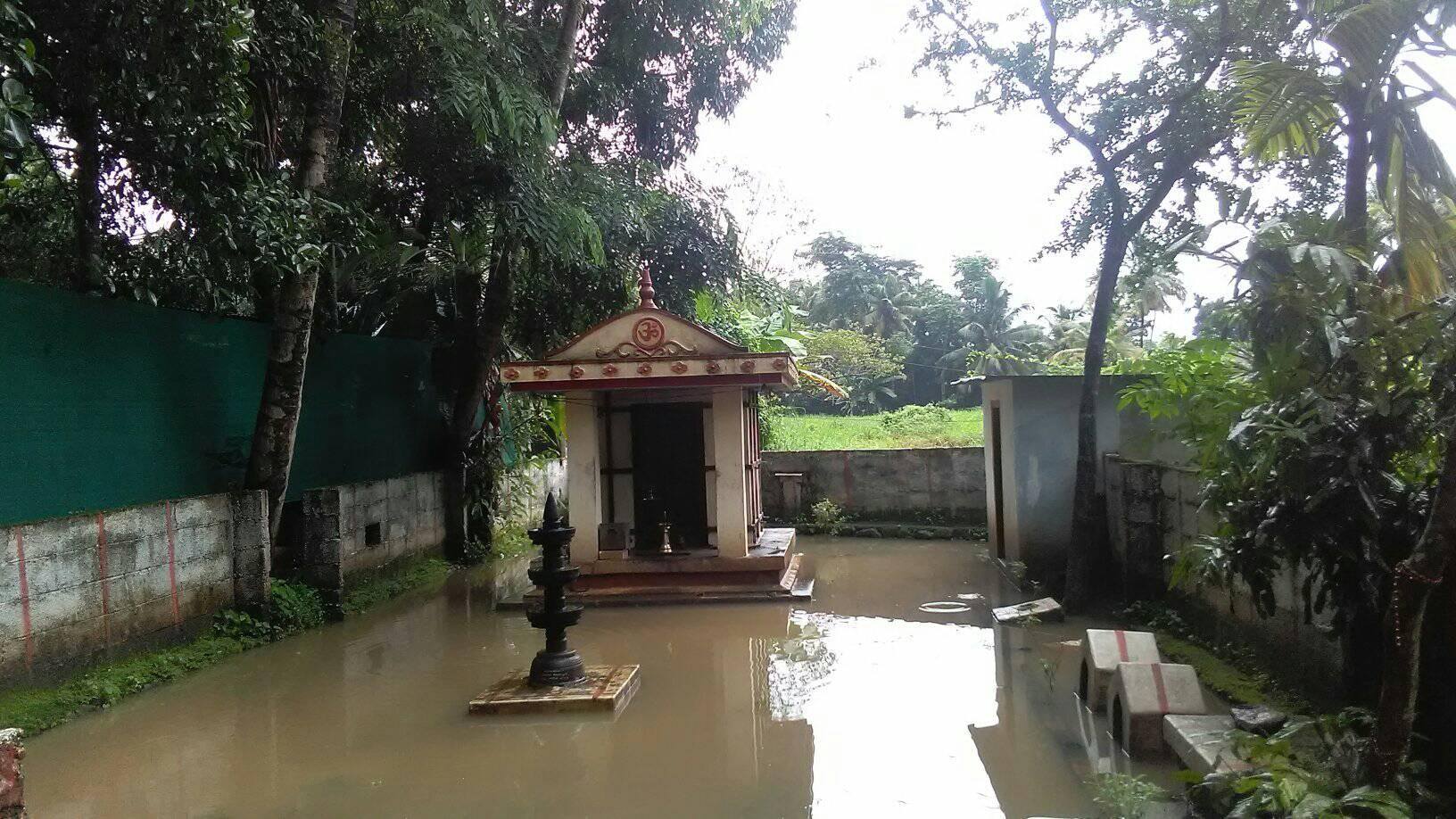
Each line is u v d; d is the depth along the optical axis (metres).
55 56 6.07
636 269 12.70
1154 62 7.83
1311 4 4.93
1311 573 4.89
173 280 8.19
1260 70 4.66
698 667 7.09
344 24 8.20
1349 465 3.96
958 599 9.34
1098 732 5.31
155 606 7.28
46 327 6.84
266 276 8.96
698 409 10.35
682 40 12.52
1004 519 10.88
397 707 6.22
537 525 15.05
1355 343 4.02
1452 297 3.98
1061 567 9.77
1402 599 3.25
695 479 10.36
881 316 44.03
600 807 4.51
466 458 12.76
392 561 10.84
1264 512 4.46
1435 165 4.52
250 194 6.91
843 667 6.93
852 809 4.41
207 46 6.04
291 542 9.80
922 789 4.62
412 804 4.61
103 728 5.89
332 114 8.30
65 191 7.26
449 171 9.89
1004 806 4.38
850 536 14.02
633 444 10.38
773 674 6.81
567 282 12.60
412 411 12.52
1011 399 9.94
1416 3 3.86
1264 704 5.00
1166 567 7.68
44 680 6.22
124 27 5.84
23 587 6.09
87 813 4.61
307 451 9.98
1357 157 4.67
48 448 6.80
